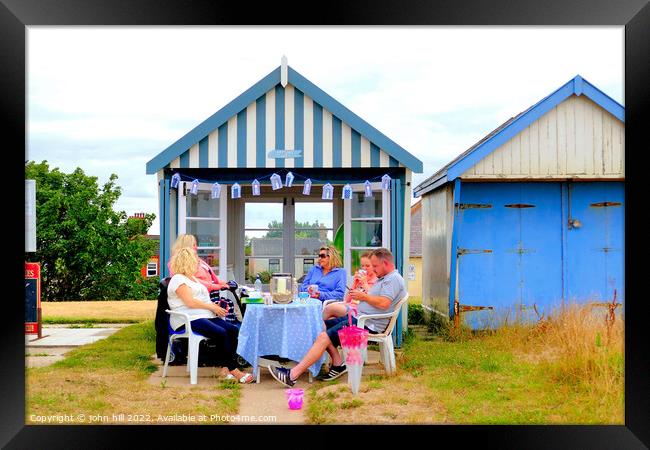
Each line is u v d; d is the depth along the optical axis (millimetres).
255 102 8211
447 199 8977
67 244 23359
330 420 4883
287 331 5988
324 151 8180
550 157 8641
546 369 6102
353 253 8594
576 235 8914
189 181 8305
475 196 8898
